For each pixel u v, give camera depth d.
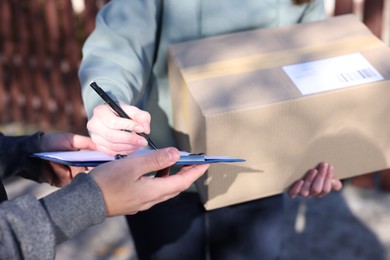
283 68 2.07
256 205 2.56
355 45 2.18
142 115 1.79
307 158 2.06
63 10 4.46
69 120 4.78
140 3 2.16
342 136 2.06
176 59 2.15
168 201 2.41
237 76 2.05
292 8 2.31
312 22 2.33
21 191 4.01
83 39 4.67
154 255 2.56
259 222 2.61
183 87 2.09
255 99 1.94
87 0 4.30
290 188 2.12
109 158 1.65
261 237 2.65
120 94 1.92
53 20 4.52
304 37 2.24
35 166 1.89
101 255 3.55
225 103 1.93
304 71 2.06
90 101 1.90
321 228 3.70
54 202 1.42
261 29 2.29
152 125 2.37
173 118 2.31
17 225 1.37
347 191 3.96
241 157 1.99
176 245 2.54
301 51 2.16
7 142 1.85
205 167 1.66
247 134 1.95
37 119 4.84
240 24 2.28
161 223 2.46
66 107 4.75
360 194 3.93
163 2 2.19
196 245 2.55
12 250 1.36
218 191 2.05
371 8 3.82
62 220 1.42
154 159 1.53
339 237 3.63
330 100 1.97
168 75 2.30
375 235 3.63
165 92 2.32
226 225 2.59
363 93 1.99
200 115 1.93
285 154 2.03
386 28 4.94
